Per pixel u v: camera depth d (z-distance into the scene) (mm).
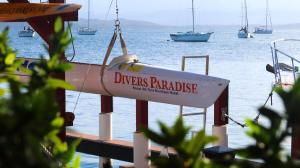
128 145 12906
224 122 12078
